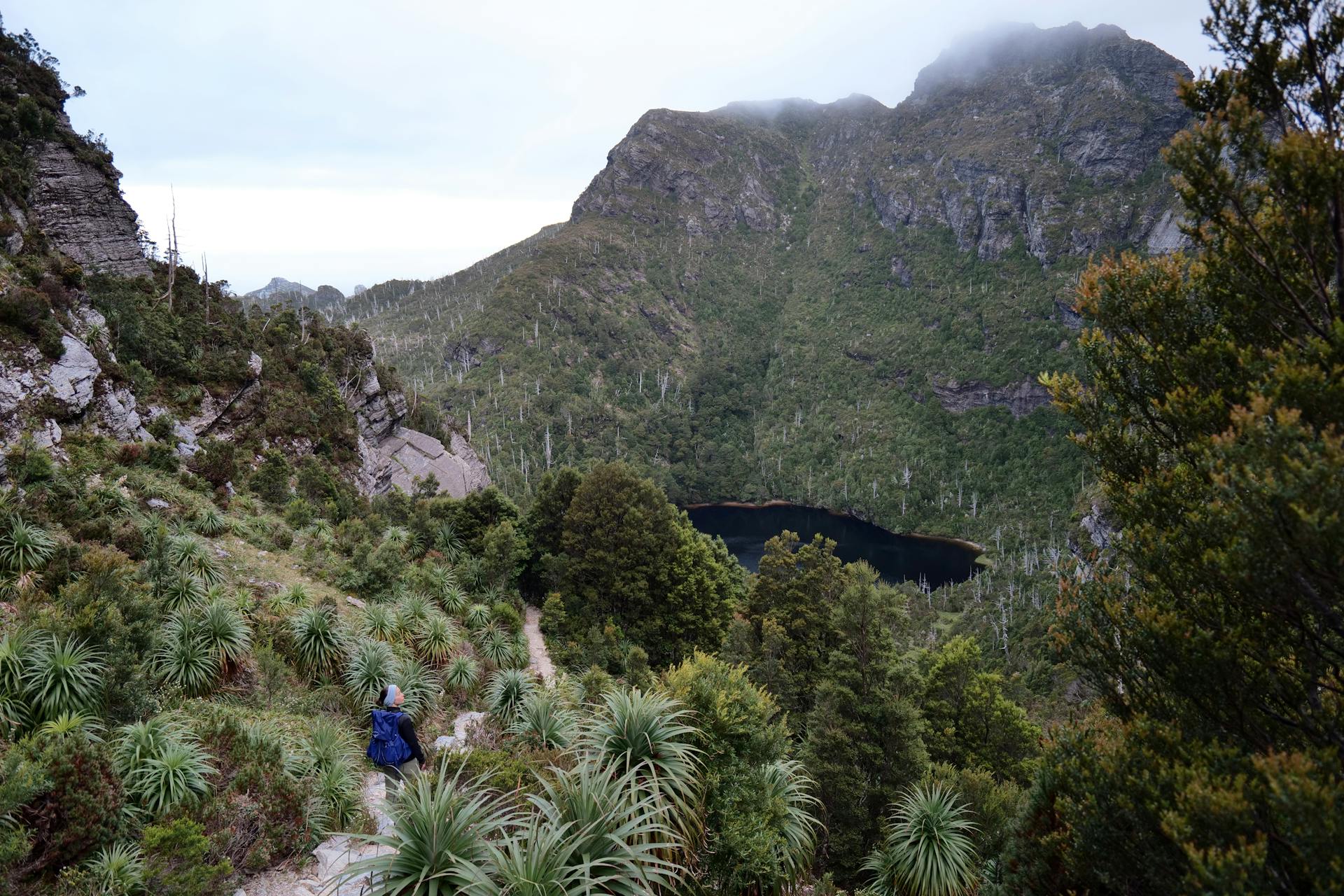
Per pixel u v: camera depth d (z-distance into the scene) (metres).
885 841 13.61
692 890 5.38
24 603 9.21
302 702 10.38
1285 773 3.66
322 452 36.72
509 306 199.75
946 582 110.81
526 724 9.77
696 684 6.85
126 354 27.59
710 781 6.17
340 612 15.31
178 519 16.94
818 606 27.67
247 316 47.19
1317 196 4.60
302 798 6.63
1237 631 4.76
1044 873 5.62
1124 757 4.67
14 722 6.60
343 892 5.61
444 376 189.50
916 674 19.70
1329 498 3.50
